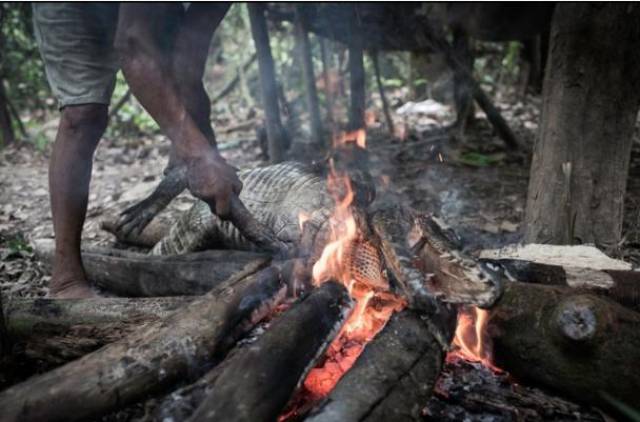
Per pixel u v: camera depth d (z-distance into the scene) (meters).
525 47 8.23
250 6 5.45
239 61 9.48
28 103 8.59
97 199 5.55
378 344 2.11
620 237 3.64
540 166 3.65
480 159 5.95
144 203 3.16
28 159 6.89
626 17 3.36
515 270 2.68
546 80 3.64
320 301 2.19
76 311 2.71
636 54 3.41
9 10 7.12
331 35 5.78
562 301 2.22
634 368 2.13
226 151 6.88
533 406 2.32
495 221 4.48
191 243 3.50
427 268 2.35
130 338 2.21
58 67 3.27
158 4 2.76
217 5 3.36
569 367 2.23
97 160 6.80
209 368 2.22
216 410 1.86
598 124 3.46
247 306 2.31
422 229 2.41
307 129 7.31
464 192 5.18
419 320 2.17
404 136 6.88
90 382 2.04
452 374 2.44
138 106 8.48
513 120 7.69
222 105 8.97
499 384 2.42
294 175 3.22
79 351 2.45
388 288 2.45
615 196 3.52
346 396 1.93
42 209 5.36
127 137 7.64
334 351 2.49
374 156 6.14
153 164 6.62
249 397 1.89
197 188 2.71
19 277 3.95
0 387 2.32
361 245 2.59
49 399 1.98
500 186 5.33
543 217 3.62
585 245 3.39
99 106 3.31
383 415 1.92
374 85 9.16
